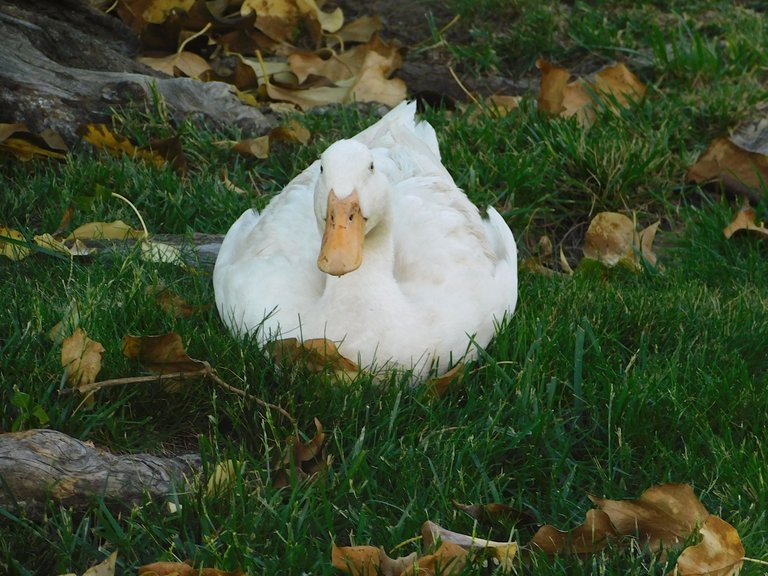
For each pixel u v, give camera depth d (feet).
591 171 33.45
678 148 35.73
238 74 37.96
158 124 33.83
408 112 30.14
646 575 18.34
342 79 39.42
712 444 21.40
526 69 41.47
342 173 21.43
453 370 22.76
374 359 22.70
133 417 21.61
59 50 35.68
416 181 26.37
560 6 44.50
